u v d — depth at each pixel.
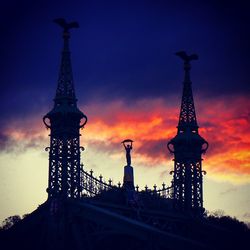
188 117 176.00
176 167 173.62
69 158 146.75
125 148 160.50
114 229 142.62
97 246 158.50
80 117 149.38
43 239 145.38
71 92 151.00
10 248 151.25
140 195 171.00
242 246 161.12
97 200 156.38
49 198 145.38
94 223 150.88
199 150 174.00
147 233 138.62
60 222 143.25
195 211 169.75
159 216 162.38
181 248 138.25
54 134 147.75
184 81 179.00
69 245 143.50
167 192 173.38
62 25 154.75
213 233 164.25
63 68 152.25
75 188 146.50
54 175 145.88
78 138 148.62
